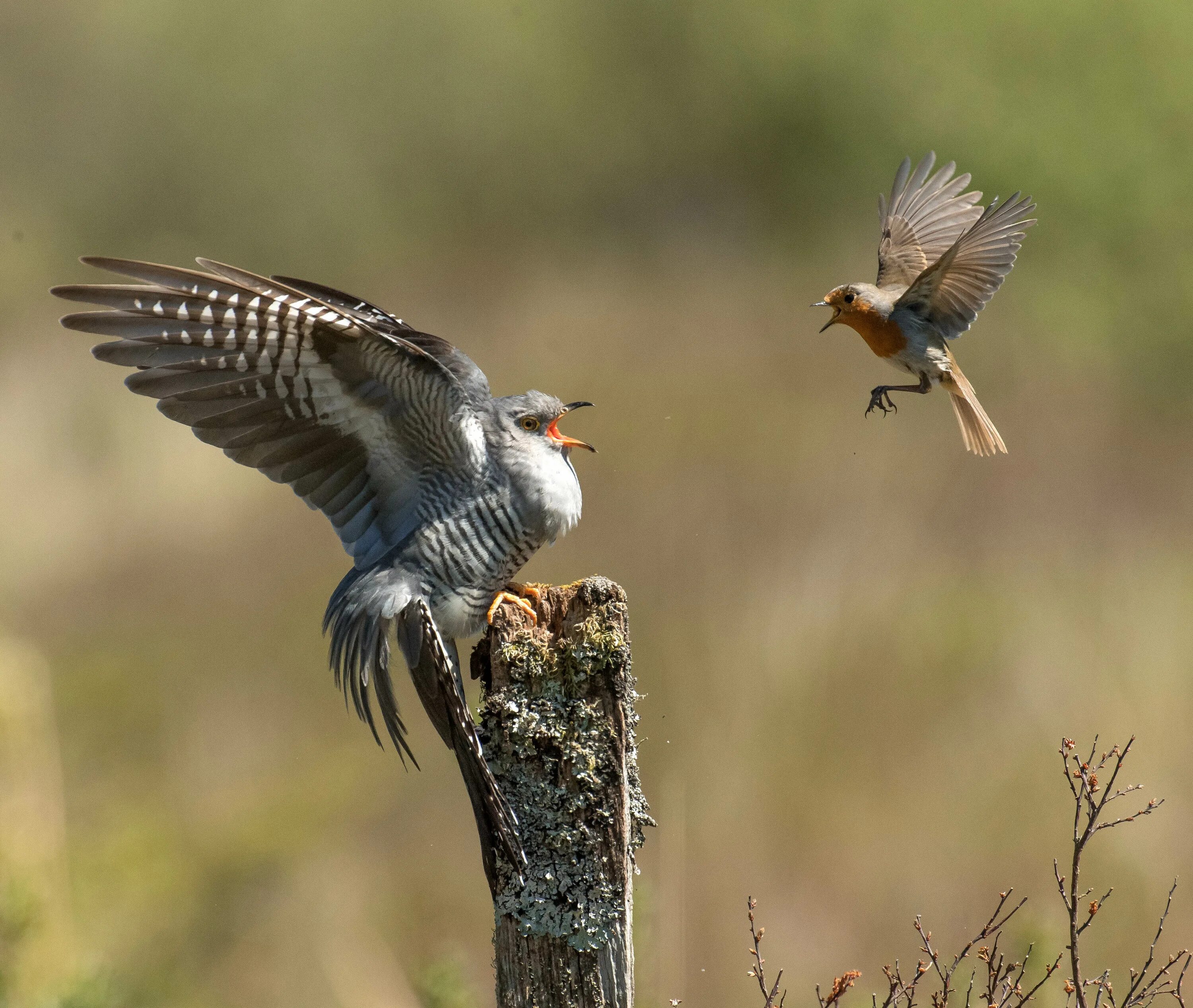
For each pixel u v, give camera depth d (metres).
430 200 32.78
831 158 28.66
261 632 15.64
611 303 23.66
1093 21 23.11
